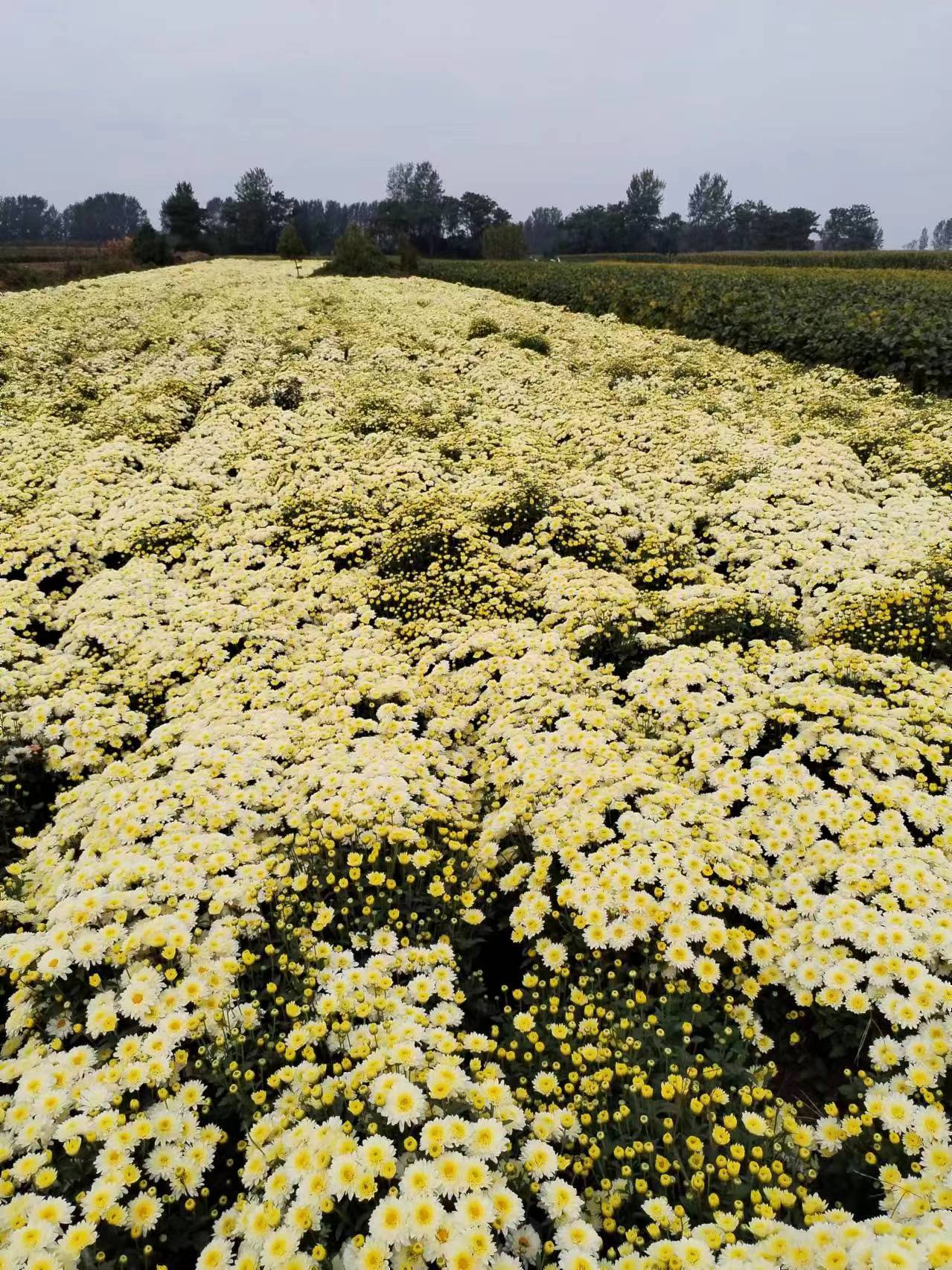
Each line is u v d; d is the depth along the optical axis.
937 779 4.50
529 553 8.62
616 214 109.88
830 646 6.34
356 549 9.03
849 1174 2.79
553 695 5.54
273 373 17.17
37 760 5.66
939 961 3.29
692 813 4.14
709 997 3.52
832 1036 3.32
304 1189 2.51
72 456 11.84
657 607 7.23
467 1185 2.47
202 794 4.48
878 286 22.17
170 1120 2.82
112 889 3.78
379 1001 3.28
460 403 14.70
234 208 98.56
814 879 3.83
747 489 9.70
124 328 23.00
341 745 5.08
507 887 3.97
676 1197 2.73
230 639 6.99
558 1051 3.29
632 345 19.67
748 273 34.84
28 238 144.62
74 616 7.62
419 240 105.88
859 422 12.52
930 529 8.18
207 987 3.36
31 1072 2.97
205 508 10.18
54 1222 2.46
